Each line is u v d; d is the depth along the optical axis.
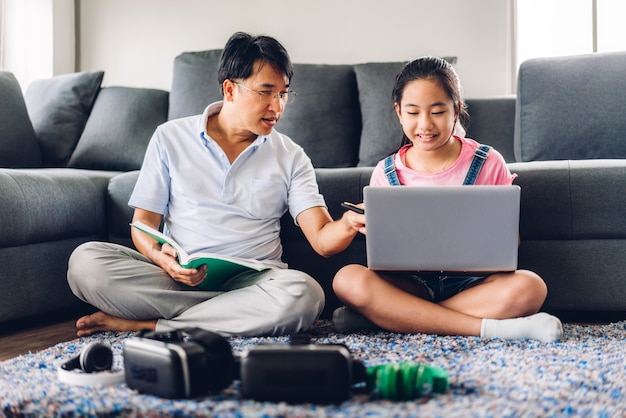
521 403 1.16
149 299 1.84
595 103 2.61
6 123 2.88
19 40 3.57
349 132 2.95
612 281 2.07
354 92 3.03
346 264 2.21
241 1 3.45
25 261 2.13
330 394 1.17
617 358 1.48
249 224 2.02
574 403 1.15
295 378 1.17
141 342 1.27
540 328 1.67
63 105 3.16
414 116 1.90
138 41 3.59
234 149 2.06
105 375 1.33
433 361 1.47
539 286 1.77
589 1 3.23
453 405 1.15
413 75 1.90
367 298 1.80
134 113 3.13
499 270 1.67
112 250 1.92
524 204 2.10
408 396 1.20
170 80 3.55
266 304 1.79
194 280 1.77
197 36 3.52
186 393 1.21
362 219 1.74
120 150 3.06
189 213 2.01
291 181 2.08
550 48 3.29
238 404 1.18
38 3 3.55
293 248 2.23
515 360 1.46
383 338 1.76
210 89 3.05
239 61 1.94
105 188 2.47
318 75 3.02
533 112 2.68
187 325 1.83
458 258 1.67
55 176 2.30
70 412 1.17
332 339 1.76
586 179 2.07
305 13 3.39
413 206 1.65
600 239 2.08
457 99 1.93
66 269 2.30
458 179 1.96
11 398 1.25
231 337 1.80
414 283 1.90
